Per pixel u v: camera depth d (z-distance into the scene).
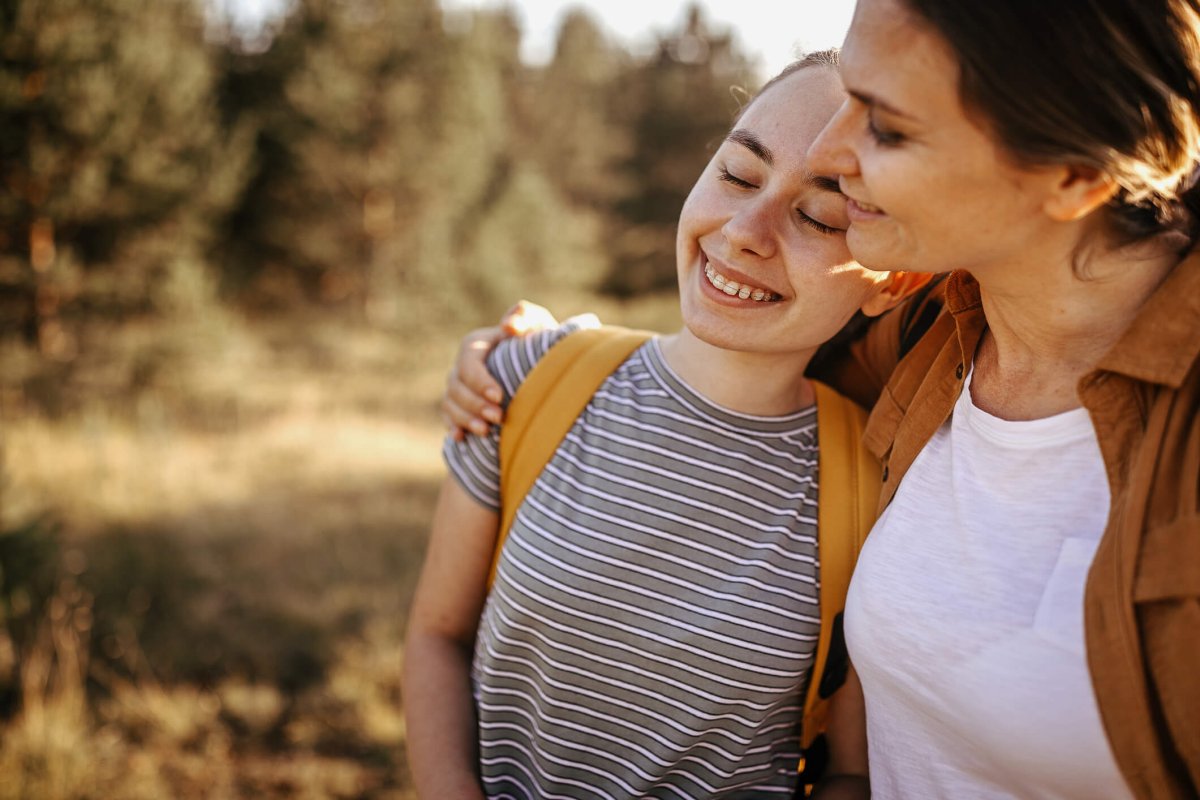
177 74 12.34
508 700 1.34
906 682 1.08
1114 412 0.93
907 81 0.86
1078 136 0.83
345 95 16.78
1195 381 0.89
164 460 7.20
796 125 1.11
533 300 20.22
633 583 1.24
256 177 17.44
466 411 1.38
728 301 1.17
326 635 4.85
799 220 1.12
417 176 17.66
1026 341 1.03
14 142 10.38
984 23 0.81
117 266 11.56
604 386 1.34
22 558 4.50
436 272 15.93
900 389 1.23
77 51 10.62
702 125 29.30
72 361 10.59
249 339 13.27
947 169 0.87
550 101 28.73
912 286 1.25
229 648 4.69
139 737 3.89
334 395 11.52
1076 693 0.93
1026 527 1.00
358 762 3.93
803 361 1.28
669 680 1.24
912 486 1.13
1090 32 0.81
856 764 1.33
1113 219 0.91
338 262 17.91
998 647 0.98
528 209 20.73
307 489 7.09
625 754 1.28
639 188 29.34
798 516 1.27
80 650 4.32
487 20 19.31
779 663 1.23
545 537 1.26
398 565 5.77
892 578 1.09
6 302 10.72
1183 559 0.85
